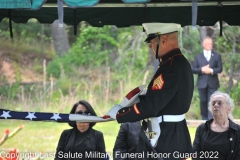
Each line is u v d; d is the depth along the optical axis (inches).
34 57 1343.5
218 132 462.0
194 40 1066.1
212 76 828.0
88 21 521.0
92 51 1314.0
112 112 399.2
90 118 407.2
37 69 1293.1
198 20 510.3
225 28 1002.1
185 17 507.5
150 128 395.9
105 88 1160.8
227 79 1007.6
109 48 1334.9
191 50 1067.9
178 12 507.5
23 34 1389.0
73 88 1175.6
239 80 995.9
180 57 391.5
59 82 1189.1
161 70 387.2
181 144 394.9
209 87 827.4
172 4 498.6
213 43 1015.6
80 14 519.5
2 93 1133.1
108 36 1339.8
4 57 1321.4
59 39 1381.6
